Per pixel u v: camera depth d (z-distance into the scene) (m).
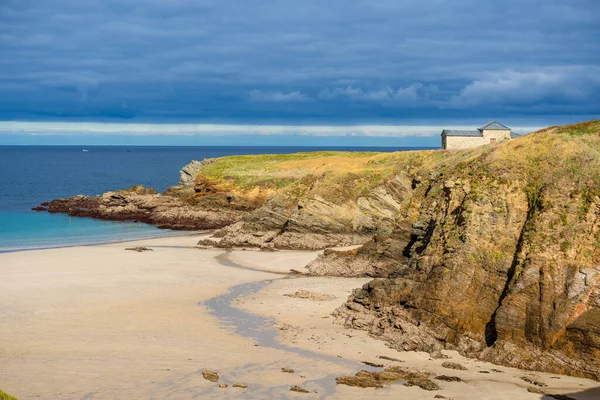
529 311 37.97
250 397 30.56
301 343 40.06
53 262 67.06
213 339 40.78
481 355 37.75
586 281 37.84
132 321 44.84
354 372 34.81
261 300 51.72
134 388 31.38
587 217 40.88
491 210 44.81
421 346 39.16
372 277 61.59
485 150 52.34
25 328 42.47
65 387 31.19
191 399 30.12
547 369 35.44
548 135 48.34
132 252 75.06
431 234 49.59
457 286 41.69
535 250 40.59
